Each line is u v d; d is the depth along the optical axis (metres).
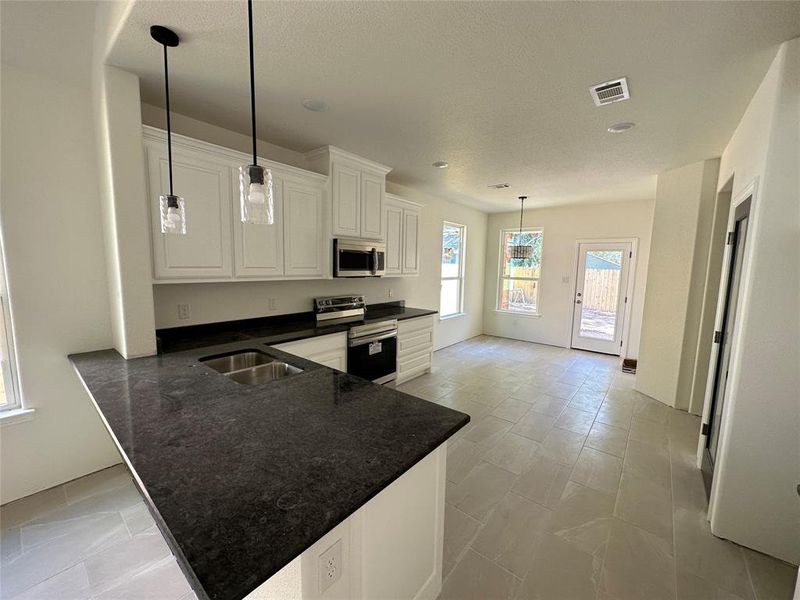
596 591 1.54
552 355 5.51
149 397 1.50
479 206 6.02
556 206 5.89
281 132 2.74
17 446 2.03
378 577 1.14
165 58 1.60
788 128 1.60
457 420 1.33
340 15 1.44
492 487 2.24
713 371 2.39
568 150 3.05
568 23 1.48
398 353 3.95
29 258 2.01
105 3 1.64
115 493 2.10
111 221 2.00
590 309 5.76
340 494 0.89
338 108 2.32
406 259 4.35
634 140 2.79
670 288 3.58
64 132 2.06
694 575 1.62
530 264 6.39
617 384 4.21
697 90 2.00
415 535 1.31
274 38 1.60
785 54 1.58
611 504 2.09
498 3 1.37
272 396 1.53
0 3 1.51
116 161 1.90
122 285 1.99
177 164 2.19
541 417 3.28
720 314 2.36
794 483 1.67
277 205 2.78
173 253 2.21
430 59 1.76
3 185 1.91
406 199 4.23
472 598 1.49
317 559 0.90
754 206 1.76
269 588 0.95
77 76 2.04
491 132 2.68
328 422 1.29
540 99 2.15
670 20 1.45
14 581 1.53
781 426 1.68
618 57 1.71
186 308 2.69
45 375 2.09
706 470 2.39
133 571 1.58
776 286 1.65
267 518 0.80
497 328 6.81
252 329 3.03
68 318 2.14
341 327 3.20
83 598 1.47
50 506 1.99
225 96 2.17
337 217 3.22
